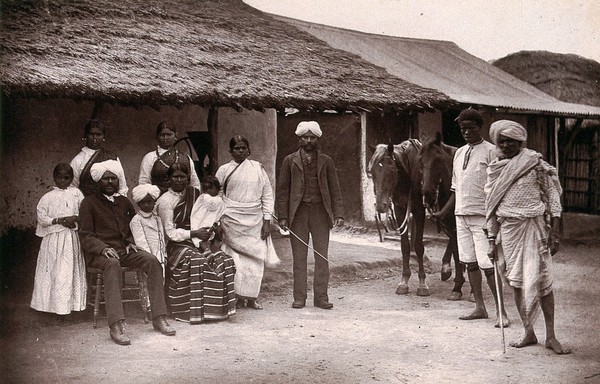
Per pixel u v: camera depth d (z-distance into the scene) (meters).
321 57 10.59
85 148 6.74
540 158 5.56
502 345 5.77
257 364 5.30
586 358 5.42
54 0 8.86
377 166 7.73
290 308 7.29
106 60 7.57
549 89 14.74
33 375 4.97
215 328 6.39
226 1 12.34
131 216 6.62
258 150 10.60
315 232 7.36
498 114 12.78
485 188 5.84
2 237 7.99
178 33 9.42
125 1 10.02
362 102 8.94
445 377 4.98
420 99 9.69
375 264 9.37
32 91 6.29
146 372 5.07
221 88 7.77
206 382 4.87
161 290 6.23
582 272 9.55
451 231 7.73
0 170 8.04
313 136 7.26
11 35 7.39
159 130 7.14
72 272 6.21
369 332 6.28
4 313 6.29
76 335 6.05
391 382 4.88
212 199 6.86
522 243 5.54
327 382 4.89
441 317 6.89
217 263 6.64
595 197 14.38
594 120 14.40
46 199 6.24
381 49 13.48
